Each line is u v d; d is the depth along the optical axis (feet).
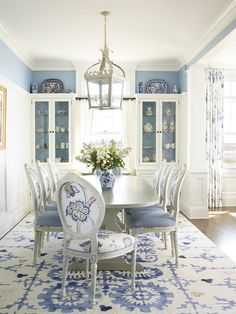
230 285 10.07
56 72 21.72
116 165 12.25
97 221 8.62
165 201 13.29
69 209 8.93
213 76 21.95
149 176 21.42
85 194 8.59
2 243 14.12
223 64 22.00
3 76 15.34
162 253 12.92
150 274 10.89
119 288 9.84
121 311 8.50
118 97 13.14
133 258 9.70
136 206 9.80
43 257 12.36
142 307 8.71
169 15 13.48
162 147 21.49
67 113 21.06
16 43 17.04
